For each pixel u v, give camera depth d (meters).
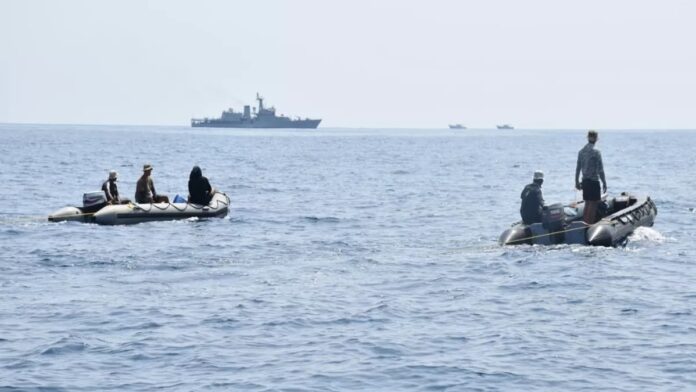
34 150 182.62
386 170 125.12
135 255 42.16
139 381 22.61
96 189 84.38
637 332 27.27
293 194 81.06
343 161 154.25
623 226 43.78
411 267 39.25
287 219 58.56
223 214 57.88
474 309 30.67
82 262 40.09
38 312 29.80
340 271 38.38
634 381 22.52
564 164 146.38
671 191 84.00
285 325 28.27
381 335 27.09
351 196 78.81
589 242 42.16
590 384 22.36
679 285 34.44
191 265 39.78
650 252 42.12
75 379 22.72
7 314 29.44
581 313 29.94
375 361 24.36
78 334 26.92
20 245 44.78
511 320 29.00
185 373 23.28
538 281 35.34
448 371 23.42
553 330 27.59
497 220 58.62
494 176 111.25
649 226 48.12
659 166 136.88
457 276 36.78
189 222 55.09
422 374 23.20
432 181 100.56
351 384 22.44
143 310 30.20
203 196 57.31
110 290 33.81
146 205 54.69
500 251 42.69
